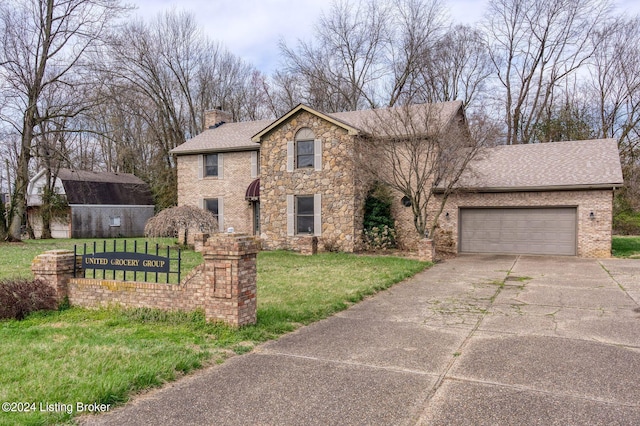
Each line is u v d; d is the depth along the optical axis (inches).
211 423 157.9
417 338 262.5
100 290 315.9
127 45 1269.7
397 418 161.3
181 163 987.9
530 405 171.0
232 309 267.4
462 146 658.2
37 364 207.9
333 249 748.0
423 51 1354.6
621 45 1219.9
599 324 290.0
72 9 936.9
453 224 754.8
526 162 770.8
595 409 167.5
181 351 228.2
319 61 1499.8
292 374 204.4
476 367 213.0
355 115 880.3
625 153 1192.8
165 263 298.2
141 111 1385.3
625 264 581.6
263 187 807.7
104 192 1327.5
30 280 325.1
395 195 787.4
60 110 973.2
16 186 989.2
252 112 1640.0
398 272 506.6
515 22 1318.9
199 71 1533.0
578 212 679.7
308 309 322.7
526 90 1339.8
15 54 911.0
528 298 377.1
